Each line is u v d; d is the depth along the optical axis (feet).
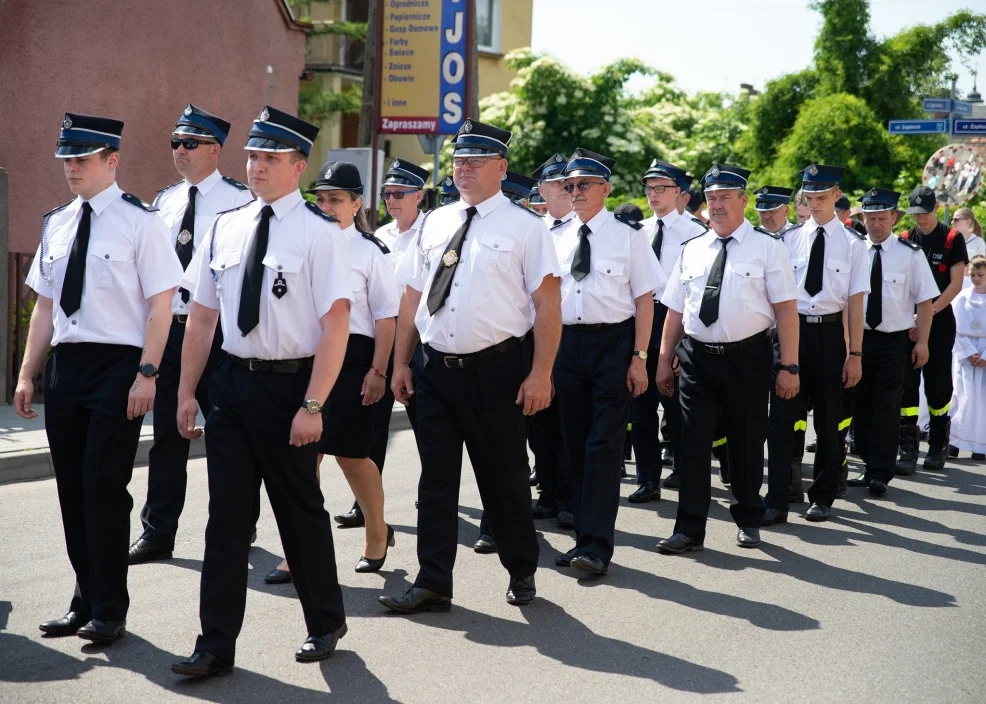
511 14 86.53
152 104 46.62
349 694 13.44
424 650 15.07
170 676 13.89
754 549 21.11
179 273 15.35
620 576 18.98
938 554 20.81
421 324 16.65
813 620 16.69
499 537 17.11
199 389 19.57
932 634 16.11
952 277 30.04
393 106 43.70
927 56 98.32
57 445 15.01
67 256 14.93
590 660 14.79
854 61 97.76
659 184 26.16
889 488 27.30
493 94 79.87
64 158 14.90
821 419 23.75
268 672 14.12
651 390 25.11
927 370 29.99
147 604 16.74
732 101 122.31
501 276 16.24
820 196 24.03
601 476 18.97
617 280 19.40
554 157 22.43
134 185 46.39
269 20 51.52
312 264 13.82
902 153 89.40
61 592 17.22
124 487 14.83
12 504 22.77
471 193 16.44
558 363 19.89
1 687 13.42
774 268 20.75
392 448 30.68
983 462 31.53
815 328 23.85
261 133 13.88
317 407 13.67
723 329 20.53
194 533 21.02
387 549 20.27
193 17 47.78
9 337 32.40
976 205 64.90
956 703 13.53
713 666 14.65
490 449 16.60
